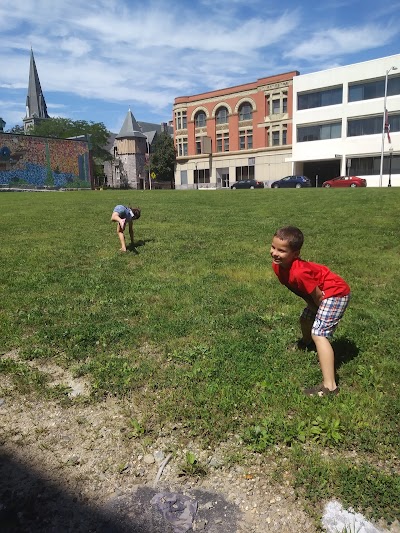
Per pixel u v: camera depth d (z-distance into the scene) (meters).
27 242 9.42
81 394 3.09
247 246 8.44
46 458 2.48
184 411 2.79
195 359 3.54
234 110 58.84
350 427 2.59
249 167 58.53
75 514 2.11
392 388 3.05
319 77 46.72
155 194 26.17
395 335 3.95
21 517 2.09
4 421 2.82
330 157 47.31
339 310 3.03
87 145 61.28
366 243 8.41
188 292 5.35
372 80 43.59
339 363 3.45
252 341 3.87
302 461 2.36
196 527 2.02
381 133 43.91
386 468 2.32
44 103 99.50
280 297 5.09
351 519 2.02
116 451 2.52
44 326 4.30
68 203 19.95
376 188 25.02
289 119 53.34
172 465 2.41
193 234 10.10
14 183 53.34
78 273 6.50
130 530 2.01
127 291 5.48
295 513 2.07
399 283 5.70
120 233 8.15
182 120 65.19
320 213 13.42
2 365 3.50
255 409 2.83
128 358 3.59
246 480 2.28
